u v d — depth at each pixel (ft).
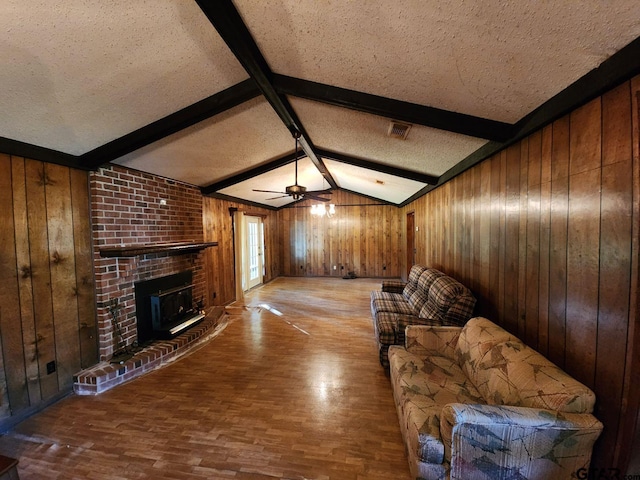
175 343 10.85
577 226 4.78
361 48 5.29
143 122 8.13
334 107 8.36
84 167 8.94
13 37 4.57
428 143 9.25
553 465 4.21
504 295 7.34
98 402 8.02
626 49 3.72
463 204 10.41
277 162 14.92
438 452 4.63
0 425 6.90
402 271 26.66
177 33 5.25
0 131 6.81
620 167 3.94
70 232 8.67
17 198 7.40
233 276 19.61
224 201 18.60
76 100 6.52
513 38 4.12
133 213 10.68
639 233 3.67
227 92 7.68
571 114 4.92
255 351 11.29
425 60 5.17
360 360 10.41
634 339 3.74
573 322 4.89
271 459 5.93
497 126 6.62
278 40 5.46
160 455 6.07
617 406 4.03
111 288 9.71
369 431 6.72
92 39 4.94
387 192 22.26
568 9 3.44
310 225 28.84
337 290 22.63
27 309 7.55
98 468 5.76
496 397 5.38
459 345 7.50
